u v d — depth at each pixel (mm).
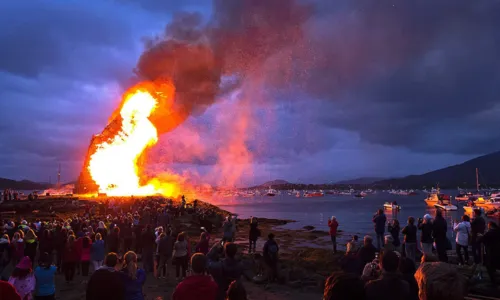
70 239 12984
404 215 79750
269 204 147875
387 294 4250
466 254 13711
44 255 8062
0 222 15078
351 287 3615
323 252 19375
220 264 7668
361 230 42125
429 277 2980
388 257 4426
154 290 11664
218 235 29703
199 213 34062
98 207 35406
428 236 13641
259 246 23438
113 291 4488
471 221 13555
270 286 12406
